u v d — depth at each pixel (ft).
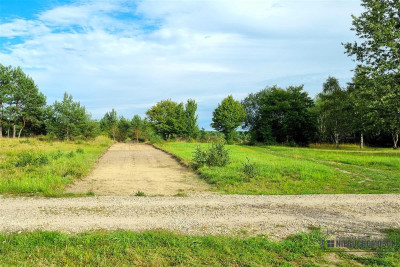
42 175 44.09
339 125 163.84
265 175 51.26
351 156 97.45
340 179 50.47
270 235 21.81
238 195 35.42
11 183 36.68
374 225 24.49
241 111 216.74
